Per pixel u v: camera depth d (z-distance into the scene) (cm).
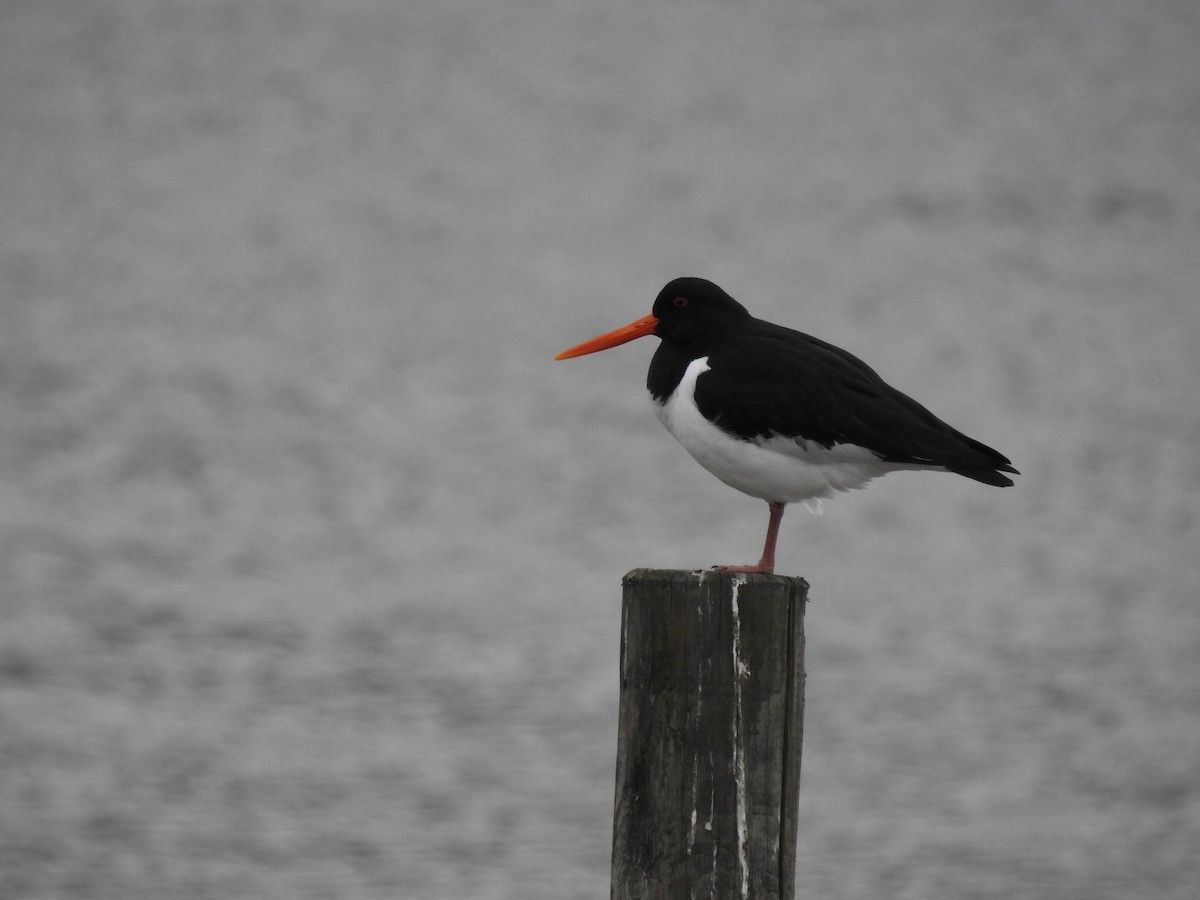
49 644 2061
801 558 2569
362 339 4462
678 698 534
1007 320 4784
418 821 1550
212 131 8250
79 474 2995
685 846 533
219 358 4138
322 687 1927
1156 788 1659
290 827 1538
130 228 6175
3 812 1564
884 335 4597
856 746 1767
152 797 1603
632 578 542
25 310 4666
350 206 6844
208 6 10988
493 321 4794
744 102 9044
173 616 2184
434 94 9300
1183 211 6519
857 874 1452
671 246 6044
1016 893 1421
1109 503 2923
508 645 2091
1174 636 2169
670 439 3438
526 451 3306
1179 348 4425
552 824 1550
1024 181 7100
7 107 8494
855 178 7269
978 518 2814
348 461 3177
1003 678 1997
